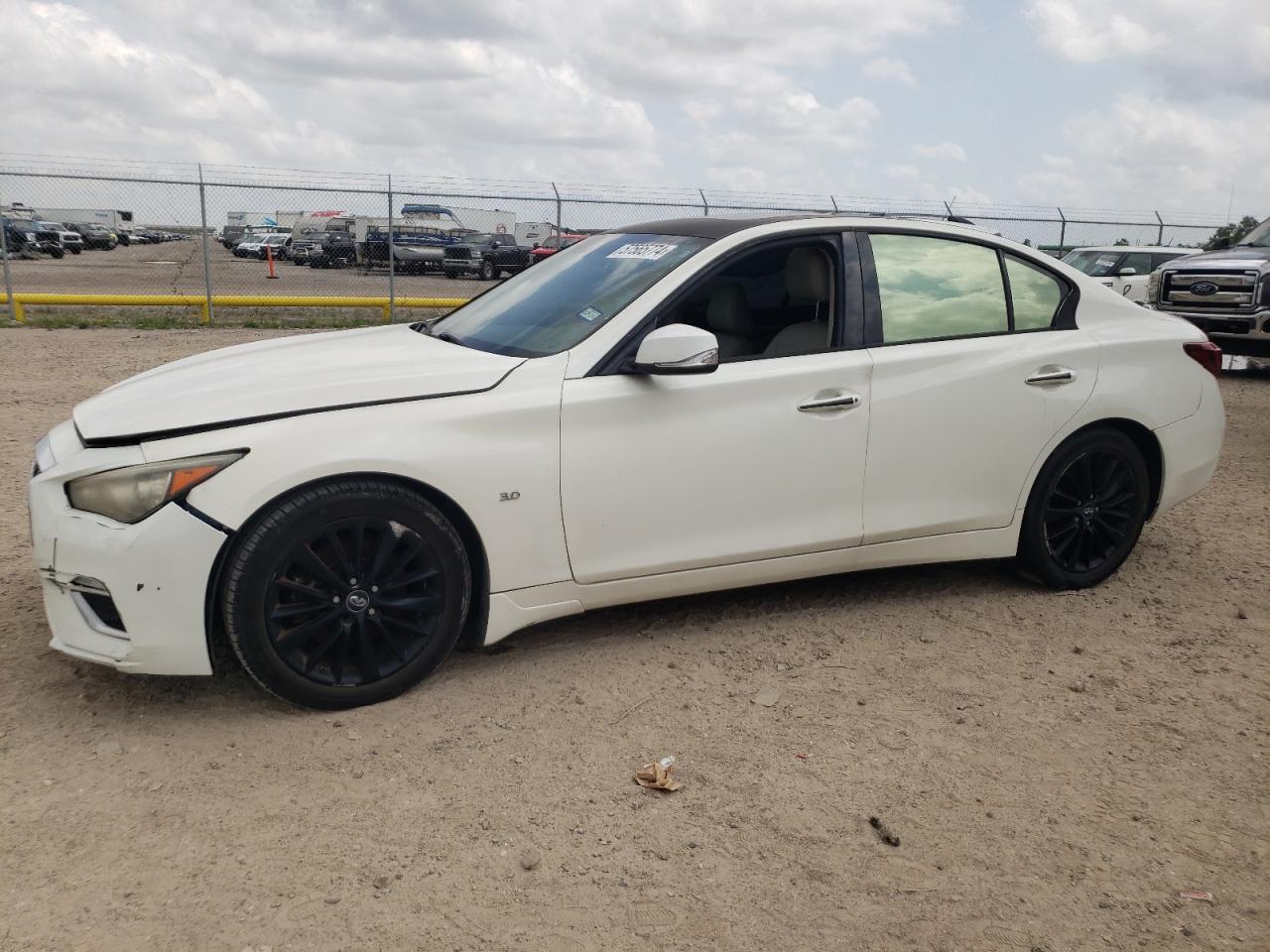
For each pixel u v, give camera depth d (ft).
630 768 10.41
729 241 13.17
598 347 12.27
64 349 40.45
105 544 10.28
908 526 13.99
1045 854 9.22
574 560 12.21
